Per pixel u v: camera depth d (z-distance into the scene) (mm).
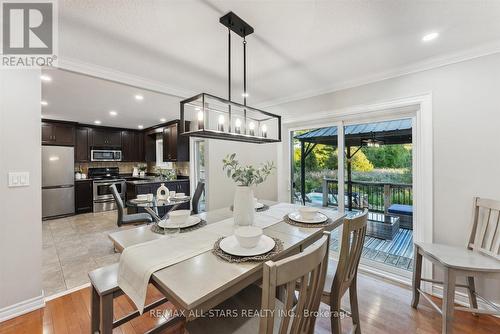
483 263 1610
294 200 3404
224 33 1725
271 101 3451
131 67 2311
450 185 2041
